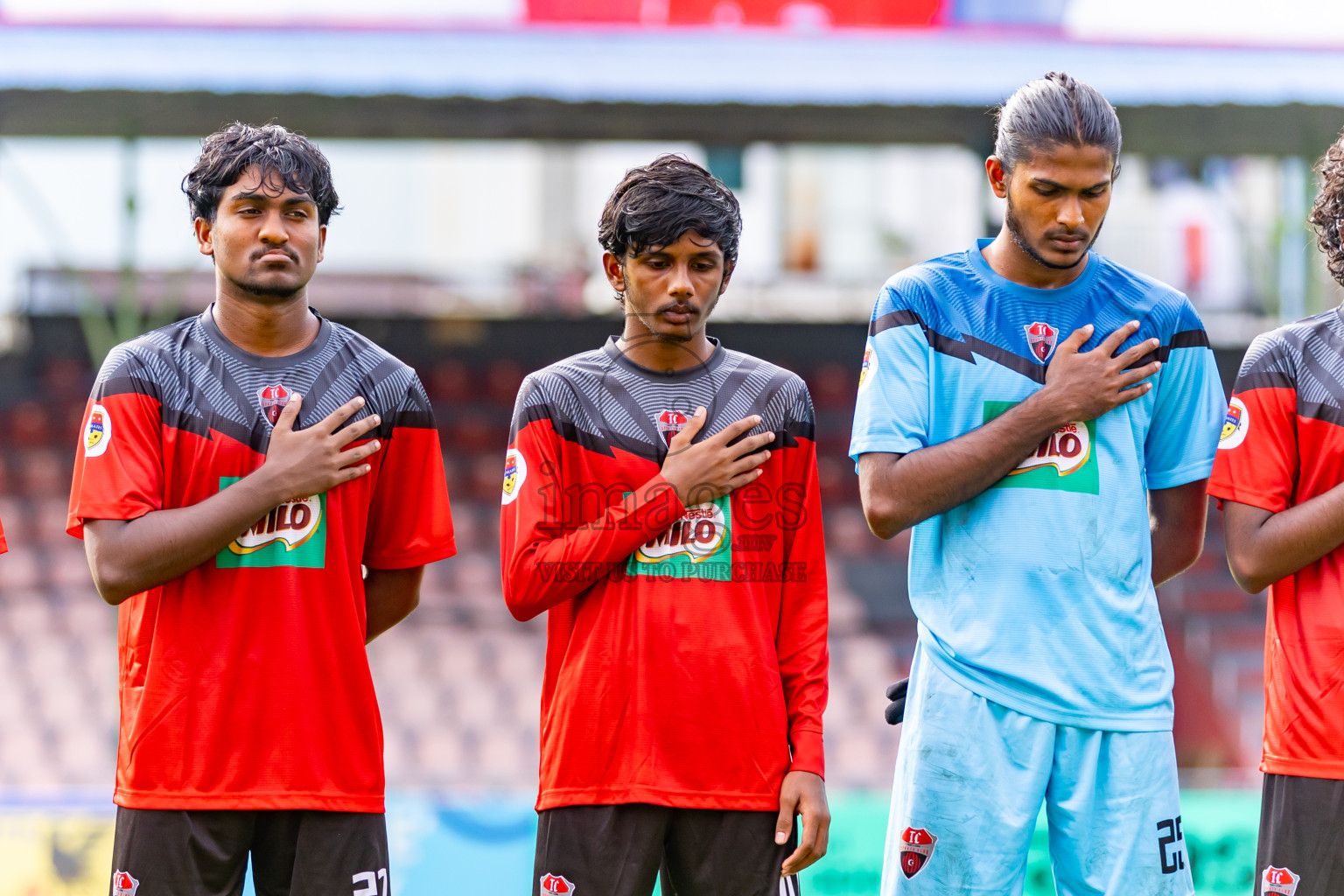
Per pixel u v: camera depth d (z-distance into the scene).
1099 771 8.43
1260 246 39.88
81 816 17.61
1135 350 8.56
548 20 28.59
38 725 29.19
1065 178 8.23
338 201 9.17
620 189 8.81
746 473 8.68
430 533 9.25
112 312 41.84
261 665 8.38
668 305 8.59
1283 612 8.84
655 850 8.38
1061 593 8.48
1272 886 8.66
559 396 8.85
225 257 8.62
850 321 41.34
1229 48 26.95
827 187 50.47
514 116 30.03
